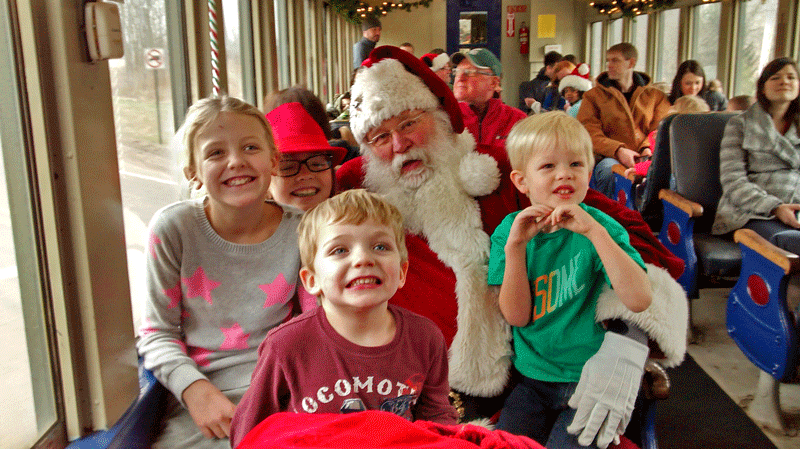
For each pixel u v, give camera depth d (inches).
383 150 70.1
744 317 86.9
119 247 46.9
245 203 48.8
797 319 75.9
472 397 65.4
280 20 209.5
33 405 42.5
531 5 442.3
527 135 57.5
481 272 65.3
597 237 52.6
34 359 42.1
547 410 58.4
